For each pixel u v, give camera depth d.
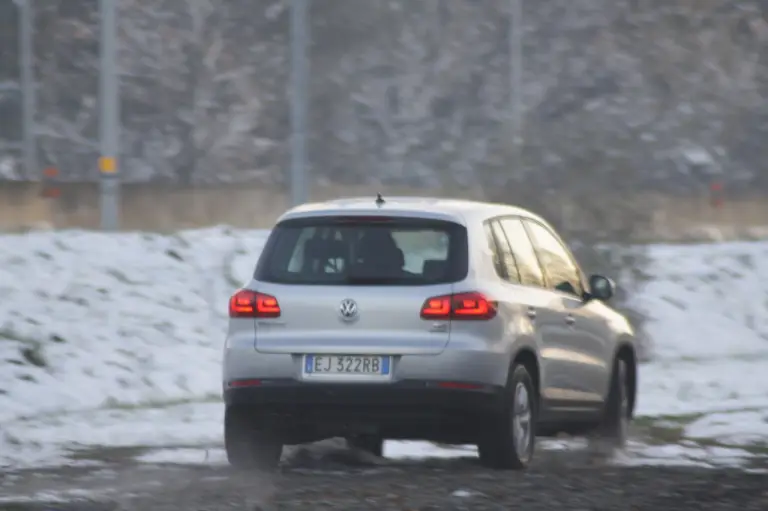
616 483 38.53
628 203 87.62
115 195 100.31
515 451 41.47
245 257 87.50
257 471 41.72
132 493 36.94
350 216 41.66
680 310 98.56
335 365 40.59
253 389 41.06
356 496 36.03
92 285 77.62
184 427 55.16
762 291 105.38
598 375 47.34
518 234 44.66
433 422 40.50
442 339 40.31
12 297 74.06
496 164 90.94
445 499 35.44
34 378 64.31
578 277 48.19
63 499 35.88
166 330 74.94
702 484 38.28
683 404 64.19
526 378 42.19
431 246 41.22
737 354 92.56
